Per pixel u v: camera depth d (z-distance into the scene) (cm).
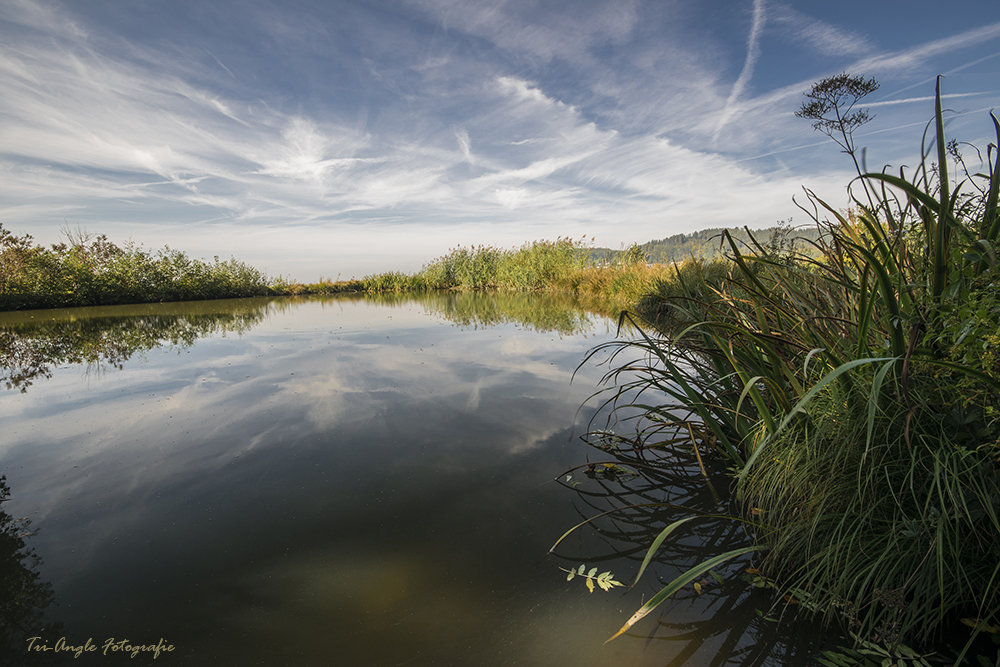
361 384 343
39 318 865
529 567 135
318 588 127
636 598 122
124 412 285
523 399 303
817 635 107
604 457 213
